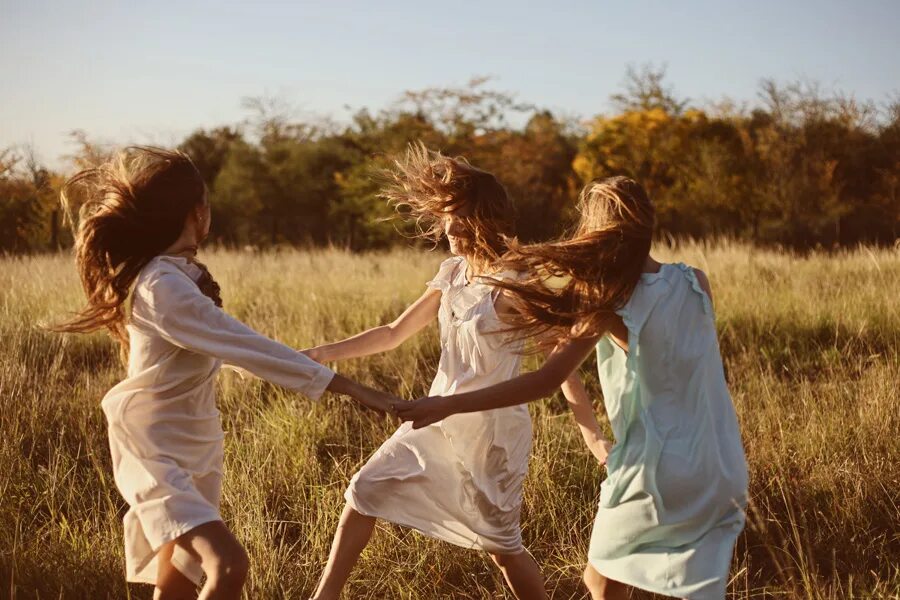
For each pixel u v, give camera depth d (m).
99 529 3.78
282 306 8.48
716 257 12.21
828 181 28.59
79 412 5.16
